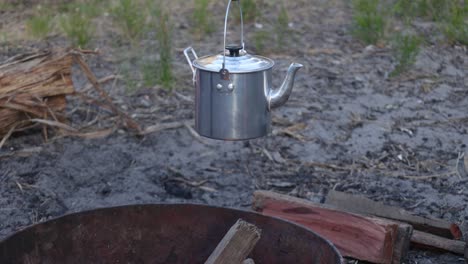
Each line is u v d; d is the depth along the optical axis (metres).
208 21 4.46
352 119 3.35
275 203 2.53
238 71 2.02
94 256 2.18
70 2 4.84
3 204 2.73
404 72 3.81
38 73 3.03
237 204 2.78
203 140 3.14
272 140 3.17
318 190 2.85
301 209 2.49
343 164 3.03
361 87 3.65
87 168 2.94
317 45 4.20
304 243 2.09
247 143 3.14
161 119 3.31
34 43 4.17
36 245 2.09
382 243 2.38
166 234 2.21
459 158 3.07
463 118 3.38
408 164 3.04
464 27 4.31
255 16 4.54
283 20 4.34
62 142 3.08
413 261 2.45
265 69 2.05
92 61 3.92
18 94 2.99
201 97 2.07
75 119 3.29
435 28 4.48
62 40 4.24
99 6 4.73
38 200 2.76
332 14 4.77
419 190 2.86
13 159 2.97
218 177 2.93
